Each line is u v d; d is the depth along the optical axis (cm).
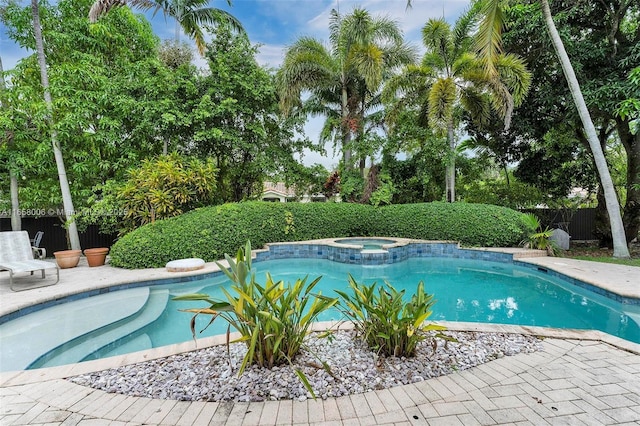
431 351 273
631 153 827
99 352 333
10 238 577
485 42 723
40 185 802
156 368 248
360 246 773
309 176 1212
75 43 812
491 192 1163
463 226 842
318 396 211
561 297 520
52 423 185
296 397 210
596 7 763
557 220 1068
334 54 1135
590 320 415
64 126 723
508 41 834
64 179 747
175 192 764
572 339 296
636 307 420
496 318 427
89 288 484
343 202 1097
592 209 1080
